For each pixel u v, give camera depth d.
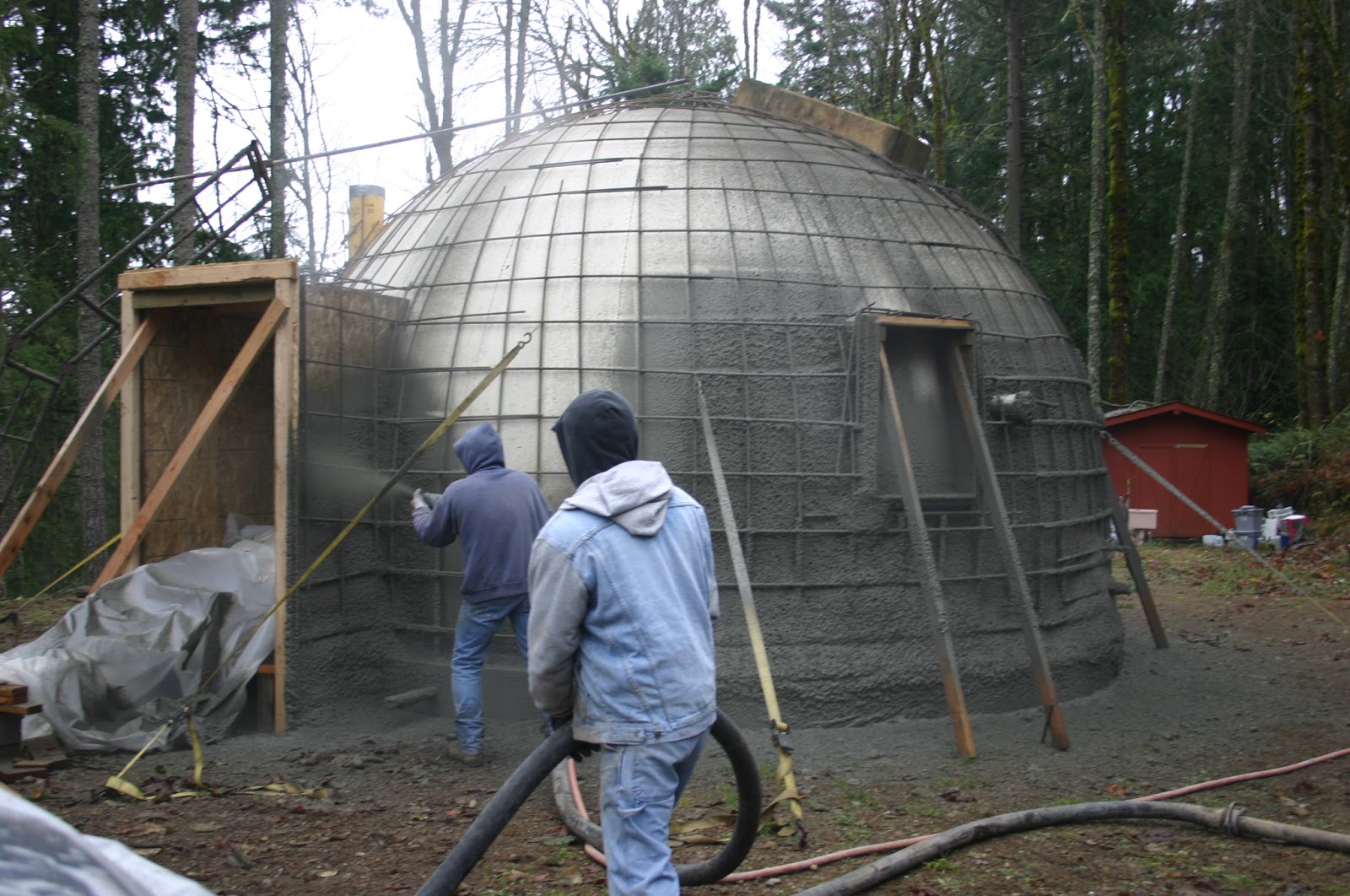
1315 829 4.84
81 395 13.55
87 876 1.47
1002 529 6.43
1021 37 25.39
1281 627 10.34
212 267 6.35
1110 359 20.97
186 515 7.07
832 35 28.42
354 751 5.90
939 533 6.80
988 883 4.17
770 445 6.51
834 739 6.22
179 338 7.05
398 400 6.92
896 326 6.66
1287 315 28.52
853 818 4.94
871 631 6.55
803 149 7.77
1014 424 7.11
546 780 5.44
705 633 3.03
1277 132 27.70
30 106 14.10
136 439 6.71
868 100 27.16
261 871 4.21
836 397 6.64
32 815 1.55
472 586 5.65
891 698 6.54
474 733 5.71
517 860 4.38
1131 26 26.61
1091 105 27.70
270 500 7.77
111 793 5.03
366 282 7.07
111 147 18.61
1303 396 20.59
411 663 6.70
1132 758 5.98
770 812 4.18
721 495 5.99
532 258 6.99
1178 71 27.88
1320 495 18.75
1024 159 28.55
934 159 21.50
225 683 6.10
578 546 2.85
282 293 6.17
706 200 7.11
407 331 7.06
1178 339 28.62
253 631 5.98
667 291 6.71
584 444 3.04
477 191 7.73
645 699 2.84
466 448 5.80
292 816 4.88
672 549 2.99
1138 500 18.94
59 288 17.08
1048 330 8.04
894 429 6.39
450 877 2.76
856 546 6.57
